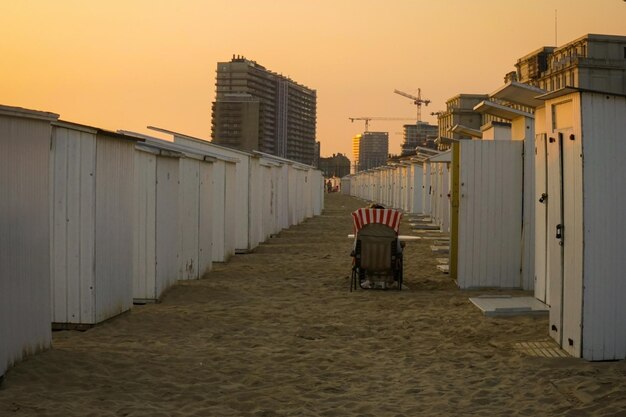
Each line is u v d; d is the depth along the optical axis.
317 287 13.40
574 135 7.40
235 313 10.52
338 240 24.23
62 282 8.98
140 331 9.02
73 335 8.64
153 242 11.18
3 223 6.30
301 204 34.94
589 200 7.22
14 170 6.53
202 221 14.61
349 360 7.76
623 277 7.27
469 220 13.02
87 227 8.95
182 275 13.88
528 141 12.87
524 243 12.96
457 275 13.67
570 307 7.60
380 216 12.96
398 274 13.24
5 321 6.32
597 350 7.26
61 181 8.94
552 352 7.74
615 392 6.03
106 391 6.18
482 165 12.98
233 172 18.42
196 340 8.63
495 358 7.74
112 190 9.52
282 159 29.52
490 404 6.11
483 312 10.34
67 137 8.93
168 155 11.87
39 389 6.06
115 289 9.70
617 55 81.69
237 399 6.21
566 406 5.88
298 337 8.98
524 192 12.93
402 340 8.84
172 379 6.74
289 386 6.68
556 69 86.12
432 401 6.24
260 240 22.45
